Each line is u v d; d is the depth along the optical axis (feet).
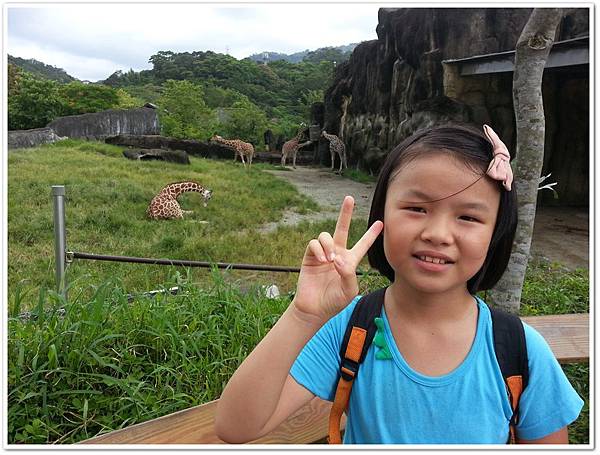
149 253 24.11
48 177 38.29
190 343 9.20
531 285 16.37
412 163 4.05
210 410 6.63
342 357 4.42
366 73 64.44
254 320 9.99
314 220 34.96
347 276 3.79
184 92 100.32
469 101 43.06
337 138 67.10
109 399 7.96
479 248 4.00
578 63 31.63
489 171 3.99
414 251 4.00
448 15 44.96
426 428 4.16
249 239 27.25
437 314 4.27
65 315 9.39
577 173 42.09
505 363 4.27
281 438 6.19
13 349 8.25
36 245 24.47
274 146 101.96
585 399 9.16
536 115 10.85
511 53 36.76
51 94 95.91
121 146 69.87
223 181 46.85
